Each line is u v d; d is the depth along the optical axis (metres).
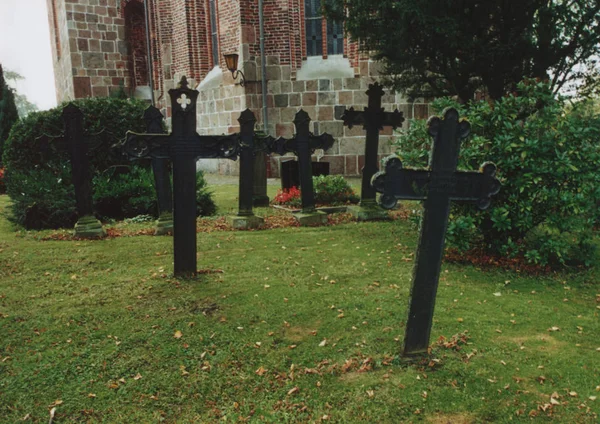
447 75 9.22
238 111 16.94
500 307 4.64
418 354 3.61
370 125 8.81
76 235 7.39
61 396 3.17
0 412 3.00
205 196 9.64
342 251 6.68
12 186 8.91
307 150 8.54
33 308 4.57
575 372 3.46
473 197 3.47
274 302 4.73
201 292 4.98
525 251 6.20
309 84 16.59
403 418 2.95
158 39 20.05
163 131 7.48
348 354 3.71
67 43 20.81
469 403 3.09
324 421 2.93
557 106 5.79
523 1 8.02
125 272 5.68
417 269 3.47
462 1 8.16
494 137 5.83
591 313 4.54
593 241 7.09
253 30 16.41
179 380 3.35
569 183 5.73
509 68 8.69
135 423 2.91
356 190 12.62
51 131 9.62
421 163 6.41
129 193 9.33
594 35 8.06
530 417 2.95
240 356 3.68
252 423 2.91
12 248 6.75
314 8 16.58
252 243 7.14
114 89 21.56
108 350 3.75
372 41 9.24
